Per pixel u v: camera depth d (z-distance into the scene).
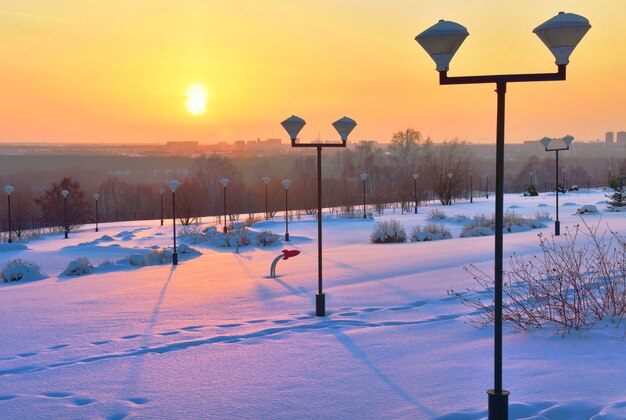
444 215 40.31
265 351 7.17
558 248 16.11
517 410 4.52
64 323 10.11
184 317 10.21
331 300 11.16
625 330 6.70
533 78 4.13
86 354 7.57
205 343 7.86
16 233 46.25
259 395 5.42
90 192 118.62
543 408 4.56
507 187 113.12
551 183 108.31
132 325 9.63
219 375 6.18
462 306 9.54
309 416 4.79
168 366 6.66
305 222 39.62
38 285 17.31
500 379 4.32
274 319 9.51
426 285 12.03
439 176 60.28
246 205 87.62
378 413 4.76
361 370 6.09
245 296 12.30
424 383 5.48
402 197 56.94
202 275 17.20
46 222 70.56
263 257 22.66
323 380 5.79
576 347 6.26
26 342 8.60
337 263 17.77
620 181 37.34
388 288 12.03
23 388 6.00
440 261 16.02
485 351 6.49
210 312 10.61
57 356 7.53
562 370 5.48
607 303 7.56
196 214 63.72
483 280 11.57
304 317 9.62
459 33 4.12
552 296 7.62
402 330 7.98
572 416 4.37
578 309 7.15
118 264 21.88
